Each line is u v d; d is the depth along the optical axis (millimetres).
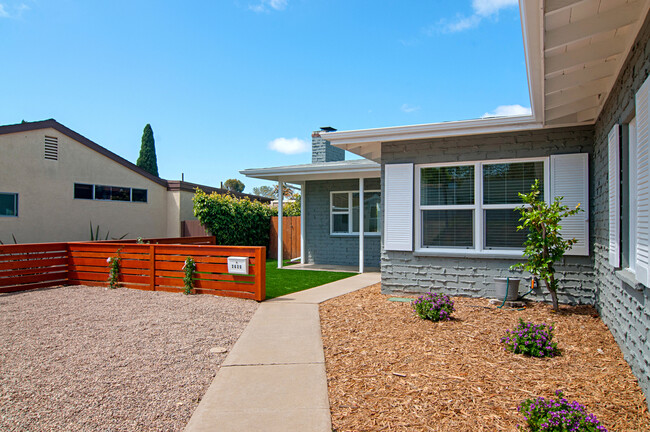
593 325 5324
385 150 7867
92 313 6367
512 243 7086
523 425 2715
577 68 4621
